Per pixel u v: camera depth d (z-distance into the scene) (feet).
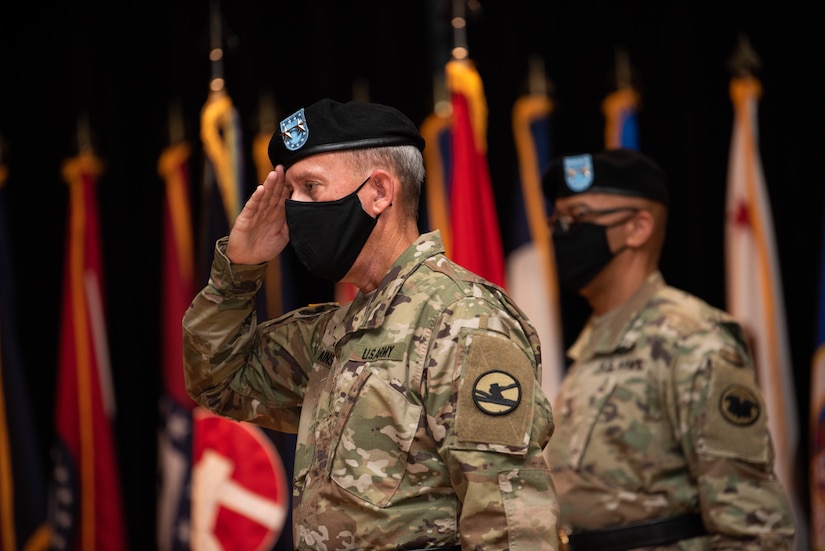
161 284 35.70
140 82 36.52
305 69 36.32
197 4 36.52
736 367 18.39
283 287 29.89
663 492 18.58
